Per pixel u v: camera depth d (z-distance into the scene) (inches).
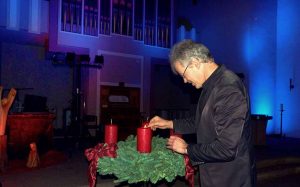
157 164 79.0
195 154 71.4
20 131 230.1
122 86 366.0
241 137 70.8
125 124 346.3
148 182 107.8
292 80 426.9
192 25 419.5
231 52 428.8
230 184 72.6
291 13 431.8
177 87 428.1
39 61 339.6
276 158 258.4
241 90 71.2
